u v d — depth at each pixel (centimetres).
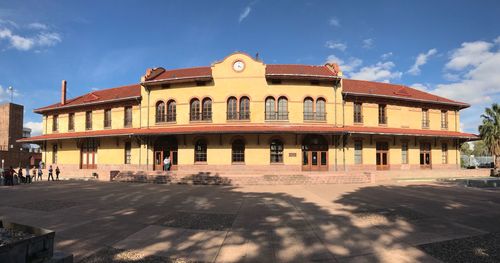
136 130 2586
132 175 2311
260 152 2462
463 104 2995
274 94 2508
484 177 2722
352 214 1013
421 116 2880
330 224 877
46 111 3147
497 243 693
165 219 949
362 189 1739
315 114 2525
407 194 1525
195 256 619
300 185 1964
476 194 1554
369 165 2627
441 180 2389
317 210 1087
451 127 3009
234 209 1116
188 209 1119
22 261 441
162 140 2633
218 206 1180
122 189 1770
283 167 2455
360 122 2639
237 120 2497
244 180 2019
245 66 2534
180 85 2602
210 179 2056
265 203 1243
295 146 2481
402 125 2780
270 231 805
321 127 2456
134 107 2731
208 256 620
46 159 3147
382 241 712
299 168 2462
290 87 2522
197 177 2097
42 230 513
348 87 2809
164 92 2631
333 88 2572
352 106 2617
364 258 604
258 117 2491
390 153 2727
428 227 838
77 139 2956
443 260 588
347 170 2539
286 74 2434
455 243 693
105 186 1953
